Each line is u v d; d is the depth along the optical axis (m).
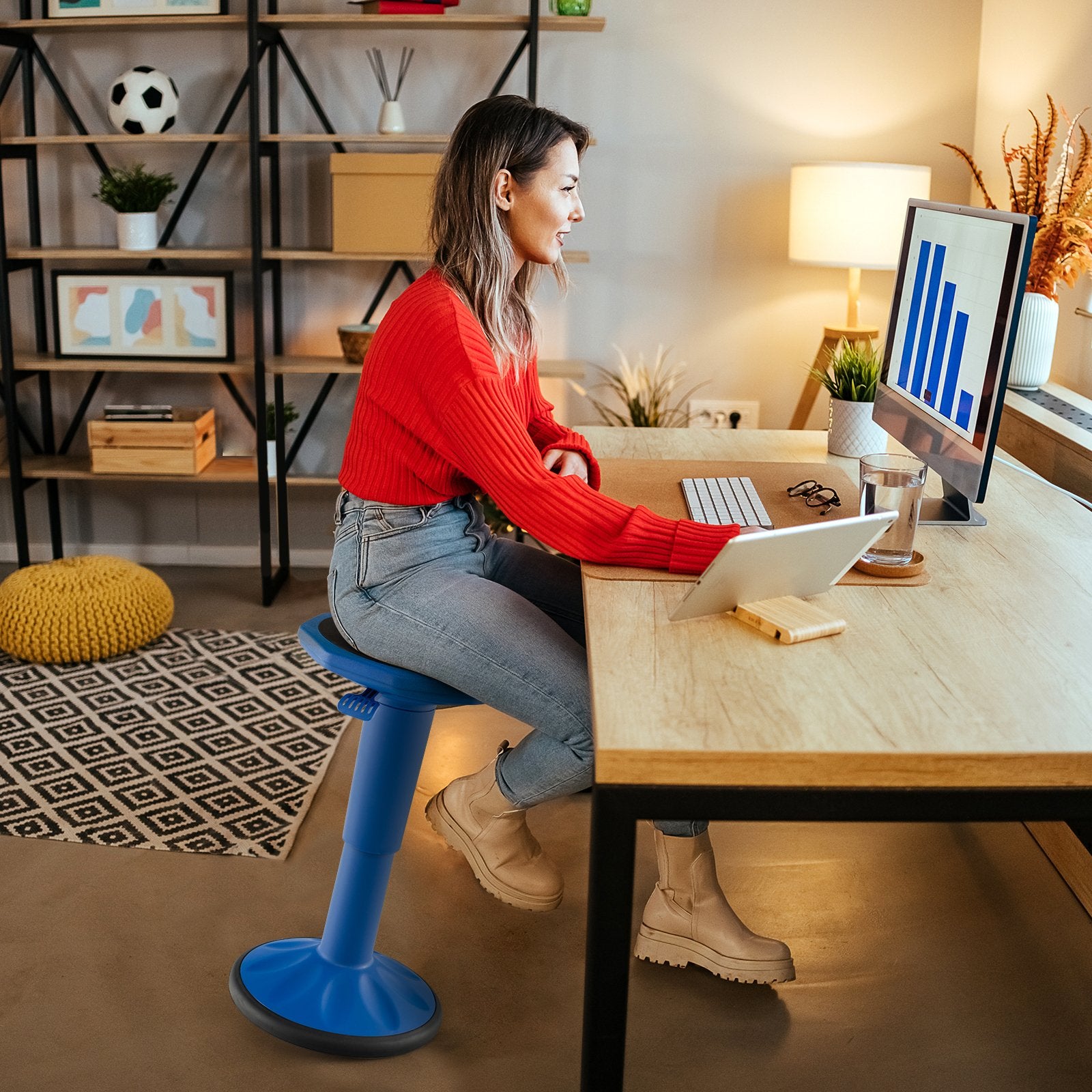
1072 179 2.69
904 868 2.19
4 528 3.91
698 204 3.60
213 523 3.89
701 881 1.83
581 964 1.91
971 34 3.46
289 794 2.40
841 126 3.53
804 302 3.66
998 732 1.15
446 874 2.16
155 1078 1.63
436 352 1.56
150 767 2.50
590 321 3.69
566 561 1.95
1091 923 2.03
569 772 1.64
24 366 3.42
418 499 1.67
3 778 2.44
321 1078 1.64
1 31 3.39
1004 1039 1.74
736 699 1.21
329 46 3.50
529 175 1.65
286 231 3.62
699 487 1.94
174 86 3.42
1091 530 1.84
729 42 3.48
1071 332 2.92
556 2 3.22
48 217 3.65
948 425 1.80
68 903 2.03
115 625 3.02
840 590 1.54
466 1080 1.64
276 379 3.57
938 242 1.93
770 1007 1.80
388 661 1.65
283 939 1.90
